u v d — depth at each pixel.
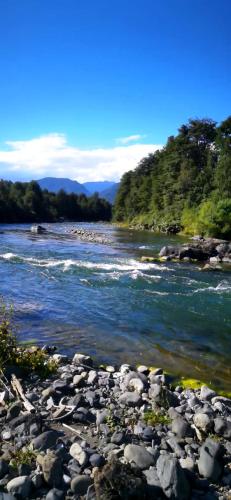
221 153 84.25
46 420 8.02
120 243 51.62
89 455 6.89
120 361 12.76
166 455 6.72
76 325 16.16
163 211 95.19
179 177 90.88
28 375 10.19
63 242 49.66
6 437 7.28
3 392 8.88
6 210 111.38
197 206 82.62
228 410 9.43
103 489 5.86
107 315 17.88
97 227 94.06
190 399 9.59
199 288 24.44
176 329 16.59
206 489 6.45
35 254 36.22
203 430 8.08
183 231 75.88
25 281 23.84
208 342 15.28
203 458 6.88
